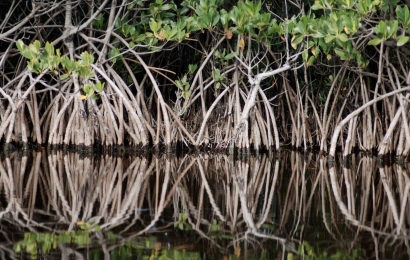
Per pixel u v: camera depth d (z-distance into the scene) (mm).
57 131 16641
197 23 15055
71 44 16344
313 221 8672
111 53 16359
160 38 15125
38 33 17297
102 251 6988
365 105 15430
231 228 8180
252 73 17094
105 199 10016
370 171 14156
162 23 15812
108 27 16234
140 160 15305
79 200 9883
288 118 19484
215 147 17281
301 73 19156
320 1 13781
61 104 16906
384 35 12719
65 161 14656
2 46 18500
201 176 12867
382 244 7457
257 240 7609
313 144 18672
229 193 10906
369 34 13375
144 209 9266
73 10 18047
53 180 11828
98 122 16594
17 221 8312
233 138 16609
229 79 17891
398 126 16297
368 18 14180
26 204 9461
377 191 11297
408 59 15953
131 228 8047
